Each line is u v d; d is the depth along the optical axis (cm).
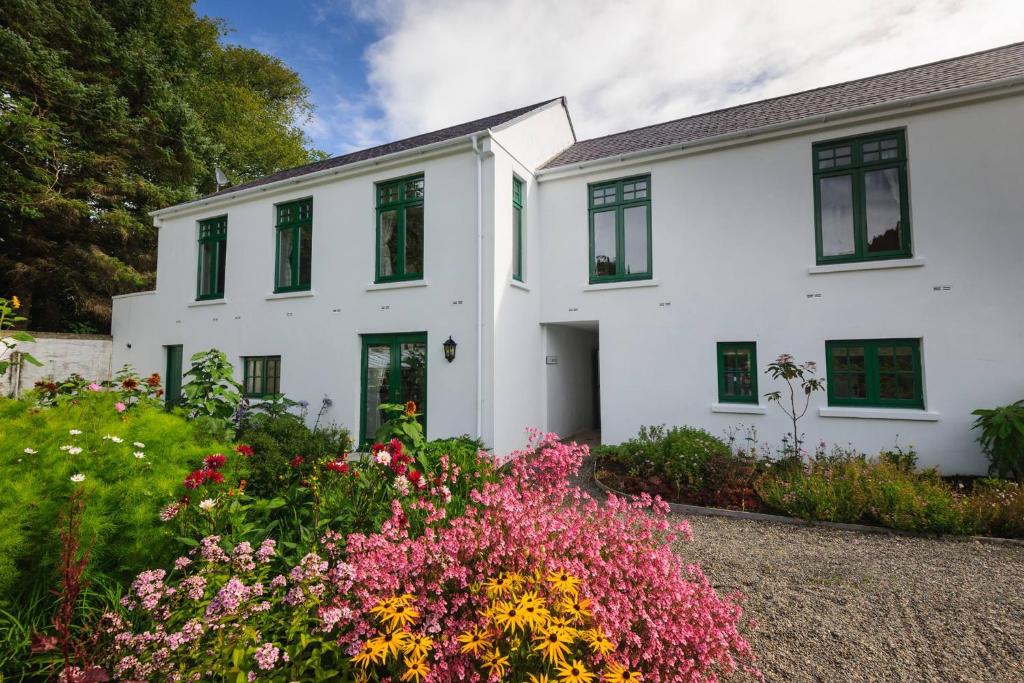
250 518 365
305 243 1073
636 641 244
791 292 818
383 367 955
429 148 891
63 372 1321
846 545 510
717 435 855
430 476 392
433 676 213
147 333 1335
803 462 731
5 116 1334
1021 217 692
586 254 996
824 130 809
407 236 955
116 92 1648
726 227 871
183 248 1266
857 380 777
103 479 307
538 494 350
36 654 225
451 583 260
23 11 1416
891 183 782
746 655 299
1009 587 410
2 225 1542
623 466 793
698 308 885
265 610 227
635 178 969
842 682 291
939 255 729
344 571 231
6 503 267
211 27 2200
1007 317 690
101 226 1662
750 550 499
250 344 1113
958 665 307
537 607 226
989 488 585
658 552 304
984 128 716
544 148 1113
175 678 194
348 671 225
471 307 861
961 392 706
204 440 460
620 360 946
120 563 290
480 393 838
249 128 2461
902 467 664
